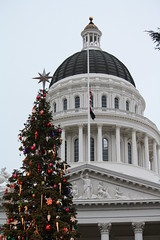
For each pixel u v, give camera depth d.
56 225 26.52
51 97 85.31
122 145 76.31
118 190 50.88
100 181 51.59
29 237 26.30
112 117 74.94
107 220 49.59
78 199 49.94
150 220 49.31
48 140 29.62
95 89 81.62
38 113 30.39
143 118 78.88
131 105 83.94
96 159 73.25
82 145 73.12
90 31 96.25
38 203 27.31
